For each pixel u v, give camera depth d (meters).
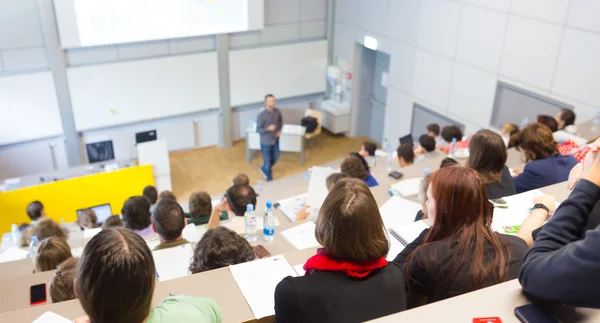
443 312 1.02
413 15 8.91
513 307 1.03
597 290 0.90
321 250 1.43
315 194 4.31
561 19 6.44
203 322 1.34
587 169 1.19
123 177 8.10
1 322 1.54
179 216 3.06
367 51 10.67
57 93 8.81
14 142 8.77
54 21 8.38
